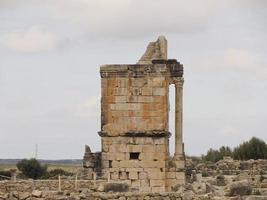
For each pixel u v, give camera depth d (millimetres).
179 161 155250
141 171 154750
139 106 155750
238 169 194375
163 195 107312
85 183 134375
